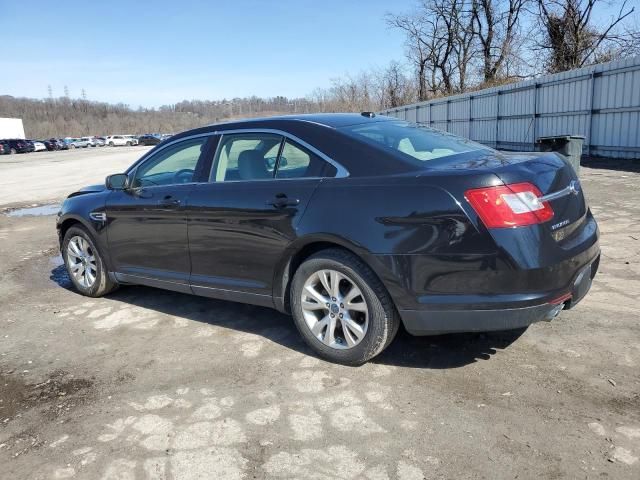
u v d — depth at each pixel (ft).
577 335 12.48
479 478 8.04
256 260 12.58
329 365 11.84
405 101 155.63
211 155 13.87
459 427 9.29
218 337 13.78
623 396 9.90
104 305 16.84
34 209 42.52
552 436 8.88
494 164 10.62
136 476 8.53
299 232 11.54
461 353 11.97
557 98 58.44
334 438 9.21
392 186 10.59
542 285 9.89
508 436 8.96
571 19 85.87
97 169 87.15
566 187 11.11
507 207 9.77
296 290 12.02
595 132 52.11
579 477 7.91
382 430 9.36
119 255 16.10
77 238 17.53
